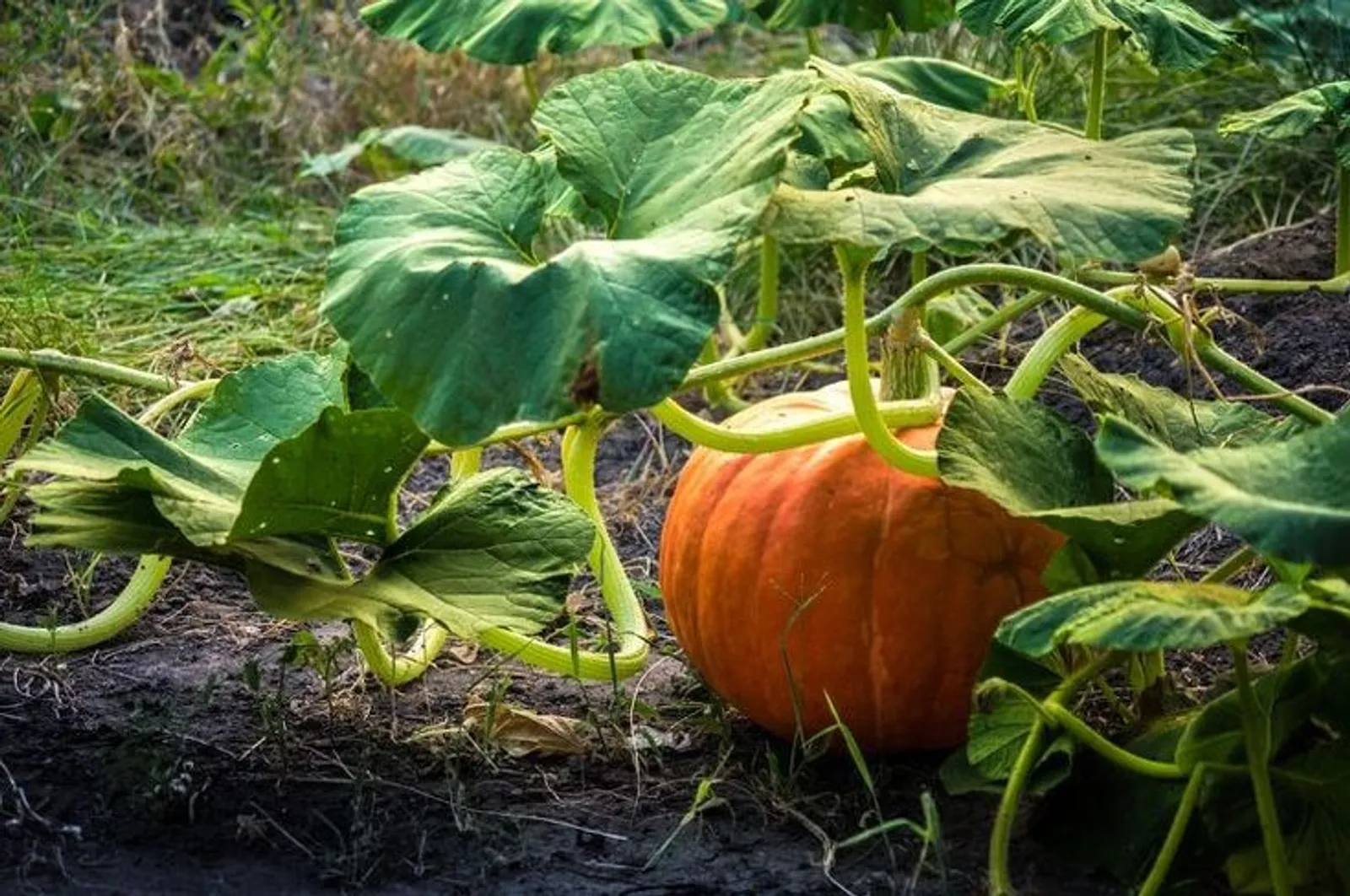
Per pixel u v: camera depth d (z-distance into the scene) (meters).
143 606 3.48
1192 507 2.32
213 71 6.39
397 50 6.43
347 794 2.98
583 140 2.83
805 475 2.98
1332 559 2.27
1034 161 2.86
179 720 3.23
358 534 2.99
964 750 2.86
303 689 3.37
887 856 2.80
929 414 3.01
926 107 2.99
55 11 6.15
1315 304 4.29
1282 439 3.00
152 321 4.96
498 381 2.58
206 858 2.81
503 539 2.98
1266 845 2.50
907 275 5.03
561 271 2.61
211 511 2.91
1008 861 2.76
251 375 3.32
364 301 2.70
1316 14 4.86
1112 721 3.07
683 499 3.15
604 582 3.43
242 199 5.94
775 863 2.79
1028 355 3.17
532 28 3.86
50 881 2.73
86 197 5.76
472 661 3.51
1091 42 5.48
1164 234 2.65
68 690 3.34
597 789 3.03
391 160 6.13
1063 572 2.75
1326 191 4.94
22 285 4.91
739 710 3.15
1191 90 5.30
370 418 2.84
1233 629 2.30
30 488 2.99
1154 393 3.14
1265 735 2.48
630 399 2.51
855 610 2.92
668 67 2.91
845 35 6.69
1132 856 2.65
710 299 2.54
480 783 3.03
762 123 2.73
